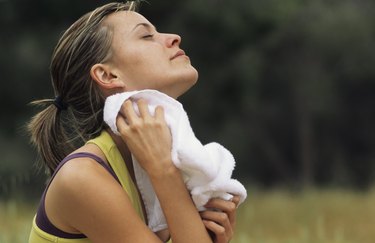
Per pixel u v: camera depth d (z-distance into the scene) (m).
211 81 22.80
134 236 3.36
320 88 32.41
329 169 34.41
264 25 20.75
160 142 3.42
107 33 3.63
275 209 15.51
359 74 31.52
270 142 33.38
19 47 22.56
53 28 21.66
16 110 23.36
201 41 20.89
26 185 12.91
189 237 3.37
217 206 3.45
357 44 30.33
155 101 3.50
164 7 20.41
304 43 30.02
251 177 33.44
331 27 29.45
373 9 30.77
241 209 14.59
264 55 28.64
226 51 21.20
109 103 3.48
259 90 30.89
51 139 3.83
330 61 31.41
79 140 3.86
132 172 3.62
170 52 3.65
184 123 3.46
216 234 3.45
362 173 34.16
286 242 10.66
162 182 3.39
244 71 23.30
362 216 15.08
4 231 8.00
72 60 3.67
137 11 3.82
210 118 25.19
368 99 33.81
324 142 34.44
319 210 15.37
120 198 3.38
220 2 20.39
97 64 3.60
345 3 30.31
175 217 3.38
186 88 3.65
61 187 3.40
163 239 3.61
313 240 9.93
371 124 34.34
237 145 32.22
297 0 24.31
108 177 3.43
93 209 3.36
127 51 3.59
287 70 31.28
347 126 34.47
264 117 32.97
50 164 3.86
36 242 3.55
